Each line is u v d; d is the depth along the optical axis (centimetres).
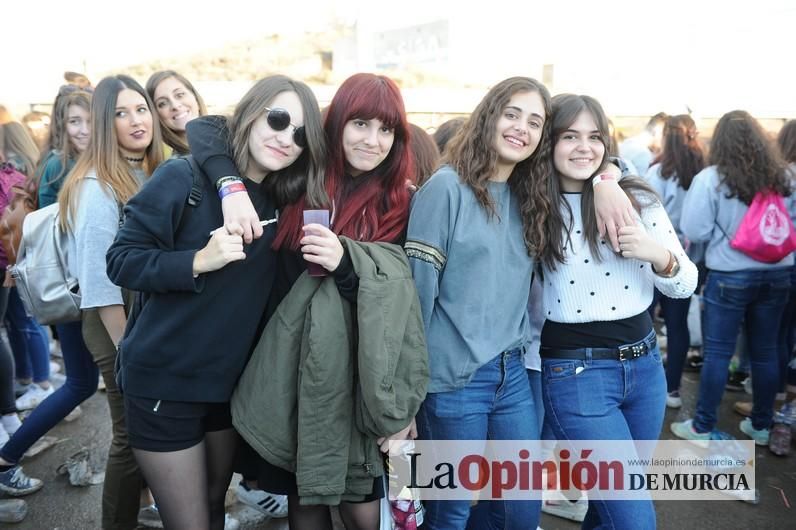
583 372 164
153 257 133
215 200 142
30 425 227
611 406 164
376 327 133
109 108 188
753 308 278
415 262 153
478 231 156
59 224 189
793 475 266
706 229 274
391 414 134
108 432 299
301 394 136
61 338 217
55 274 191
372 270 138
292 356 141
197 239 139
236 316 142
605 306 163
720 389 282
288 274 153
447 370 157
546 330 173
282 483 156
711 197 270
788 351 322
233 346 143
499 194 163
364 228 156
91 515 231
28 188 252
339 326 138
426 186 159
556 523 232
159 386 139
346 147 150
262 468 158
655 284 169
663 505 243
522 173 167
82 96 233
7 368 277
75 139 233
